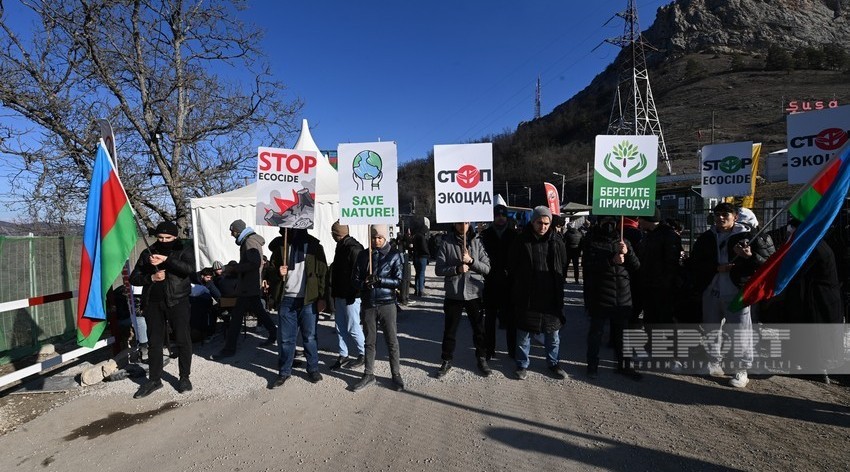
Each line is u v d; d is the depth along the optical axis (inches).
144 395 189.5
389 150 195.9
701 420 156.2
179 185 457.4
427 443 145.9
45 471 137.1
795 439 142.3
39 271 257.1
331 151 664.4
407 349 249.8
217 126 462.6
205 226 383.9
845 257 209.5
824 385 184.9
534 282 193.8
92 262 191.8
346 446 145.6
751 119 2417.6
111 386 201.9
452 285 202.1
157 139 443.5
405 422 161.0
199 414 172.7
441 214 196.5
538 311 193.5
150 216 498.0
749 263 185.6
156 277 187.2
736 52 3843.5
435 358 232.7
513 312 213.2
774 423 153.0
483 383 195.5
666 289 208.8
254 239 246.8
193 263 196.4
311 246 203.0
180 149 466.3
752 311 211.3
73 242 281.7
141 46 430.6
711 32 4328.3
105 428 163.2
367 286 189.8
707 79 3277.6
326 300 229.6
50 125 387.9
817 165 215.0
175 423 165.8
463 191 195.9
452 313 204.2
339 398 183.9
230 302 275.3
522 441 145.2
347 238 220.5
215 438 153.5
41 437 157.8
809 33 4249.5
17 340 242.4
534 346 248.8
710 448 138.0
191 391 195.5
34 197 398.3
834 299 188.4
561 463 132.3
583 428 152.4
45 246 261.6
